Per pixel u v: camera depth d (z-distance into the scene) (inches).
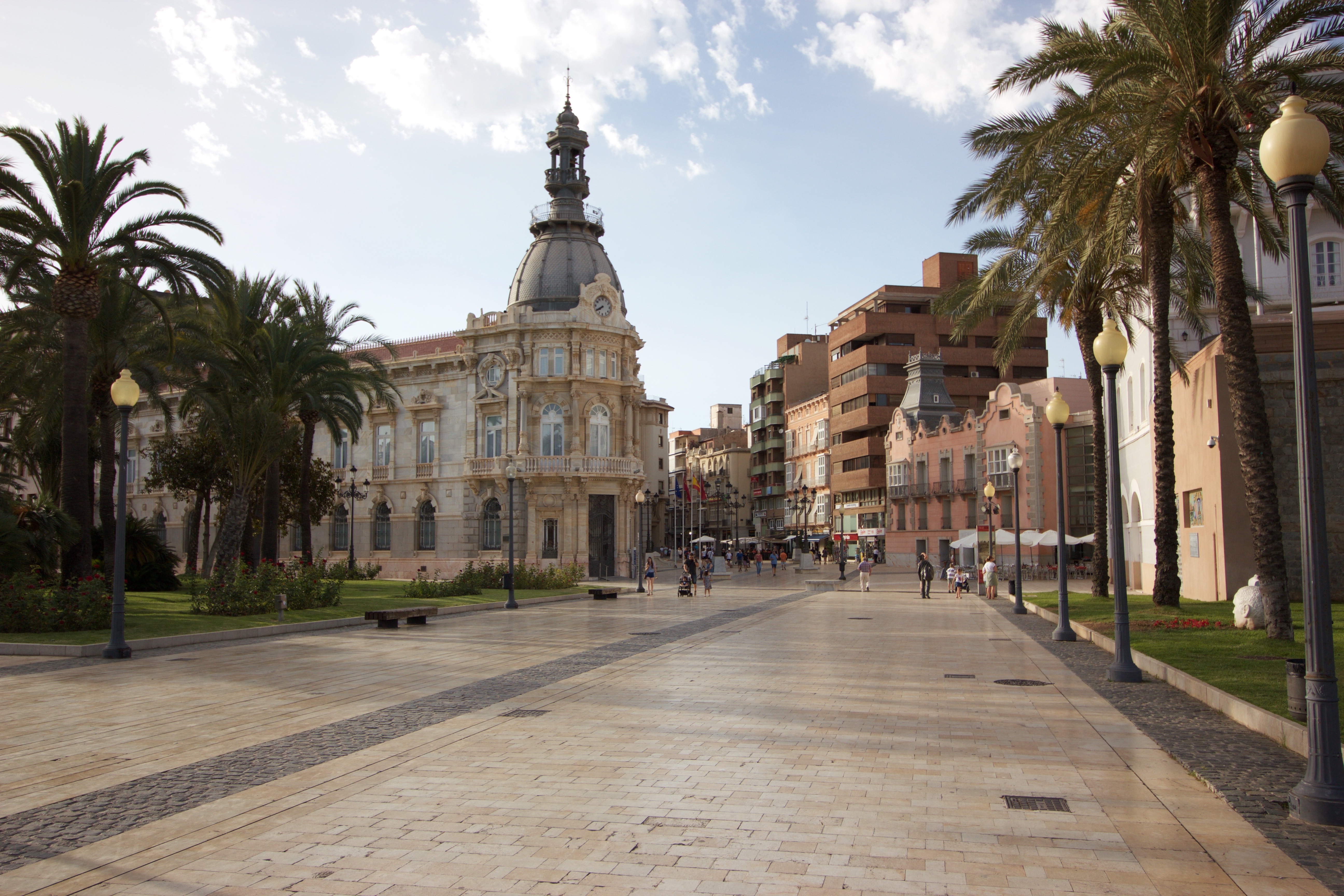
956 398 3299.7
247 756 394.9
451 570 2444.6
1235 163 753.0
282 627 957.2
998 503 2541.8
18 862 264.5
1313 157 307.6
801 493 4052.7
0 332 1257.4
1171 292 1144.8
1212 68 706.8
